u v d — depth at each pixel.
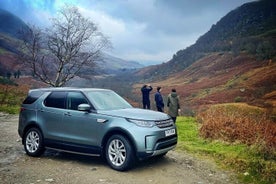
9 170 6.94
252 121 11.98
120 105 8.11
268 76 126.56
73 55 36.81
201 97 120.25
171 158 8.30
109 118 7.08
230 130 10.98
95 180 6.25
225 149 9.37
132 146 6.75
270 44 195.12
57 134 7.83
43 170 6.98
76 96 7.90
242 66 178.50
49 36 36.53
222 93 117.75
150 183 6.14
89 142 7.30
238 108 18.47
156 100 15.20
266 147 8.51
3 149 9.22
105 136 7.05
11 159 8.02
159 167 7.35
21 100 28.44
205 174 6.95
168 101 13.90
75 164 7.54
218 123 11.66
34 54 35.81
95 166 7.35
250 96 99.62
